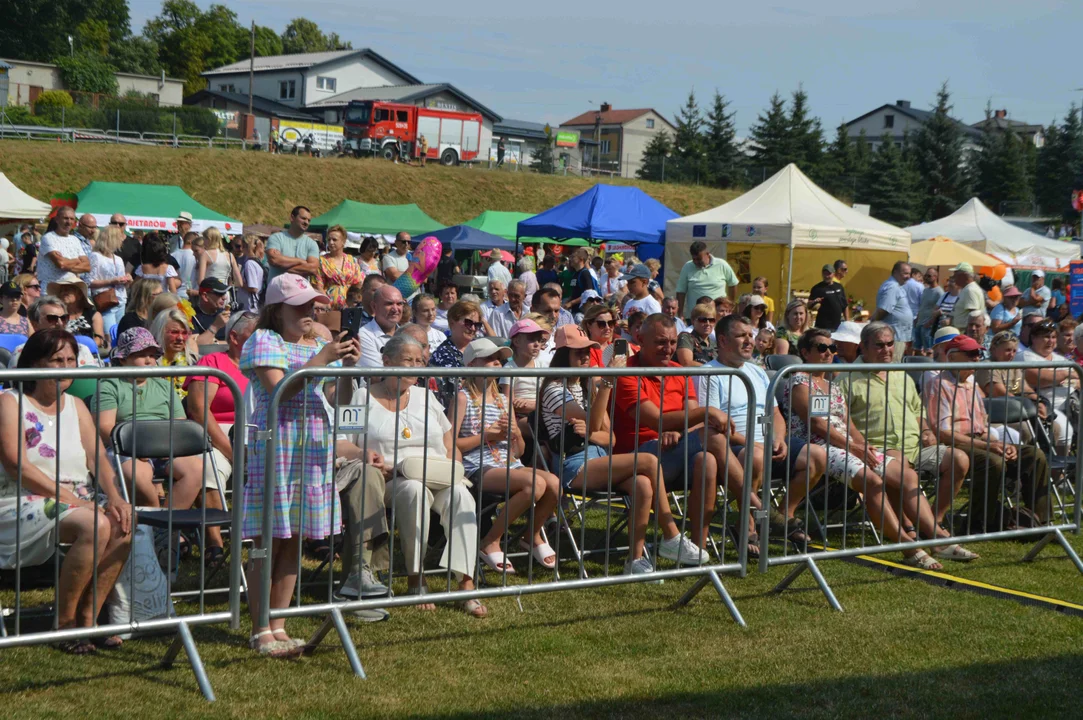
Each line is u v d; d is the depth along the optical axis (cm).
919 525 601
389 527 505
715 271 1448
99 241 1102
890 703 396
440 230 2636
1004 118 9538
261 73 7769
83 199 2338
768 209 1748
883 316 1472
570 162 6238
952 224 2588
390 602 448
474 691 398
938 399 630
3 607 479
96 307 999
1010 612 518
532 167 5553
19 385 380
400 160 4978
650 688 406
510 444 482
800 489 599
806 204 1762
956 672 430
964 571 602
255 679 404
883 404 649
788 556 539
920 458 662
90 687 389
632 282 1288
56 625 406
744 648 456
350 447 500
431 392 532
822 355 727
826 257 1880
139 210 2352
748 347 635
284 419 433
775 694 402
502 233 2842
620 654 446
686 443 520
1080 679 426
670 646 457
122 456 504
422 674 416
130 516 420
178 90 7694
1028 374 809
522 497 522
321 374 426
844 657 446
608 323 811
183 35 9512
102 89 7075
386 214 2839
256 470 431
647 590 545
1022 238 2531
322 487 439
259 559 426
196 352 725
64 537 428
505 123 9131
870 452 601
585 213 2003
